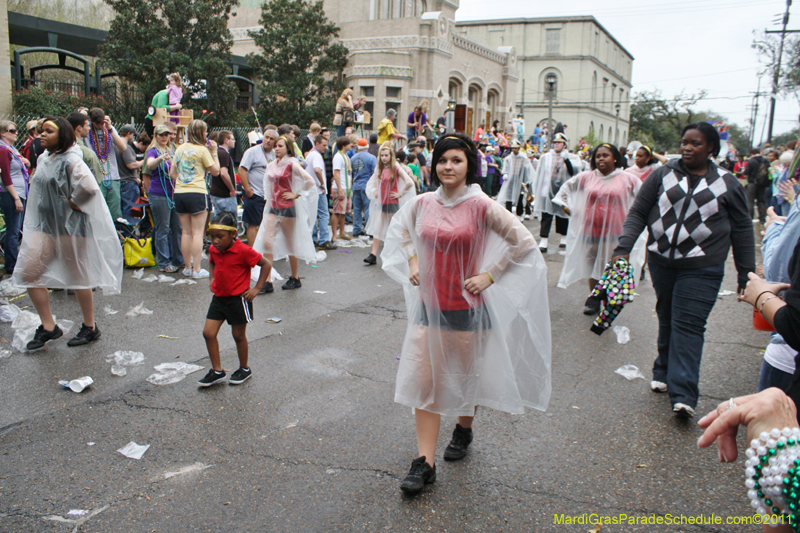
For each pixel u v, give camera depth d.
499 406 3.05
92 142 7.15
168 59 16.78
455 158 2.87
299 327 5.53
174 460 3.18
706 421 1.61
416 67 23.03
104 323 5.42
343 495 2.88
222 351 4.84
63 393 3.96
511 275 3.03
